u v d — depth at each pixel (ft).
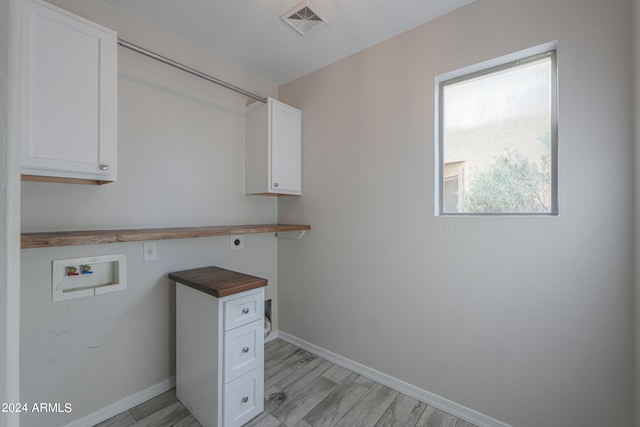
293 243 8.12
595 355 4.08
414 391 5.79
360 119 6.65
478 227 5.05
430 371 5.61
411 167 5.84
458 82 5.48
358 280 6.70
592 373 4.10
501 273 4.83
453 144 5.52
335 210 7.13
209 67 6.74
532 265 4.55
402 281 5.98
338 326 7.08
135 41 5.49
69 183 4.72
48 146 3.84
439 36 5.47
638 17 3.59
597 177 4.04
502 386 4.83
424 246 5.67
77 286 4.79
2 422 1.09
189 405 5.26
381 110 6.29
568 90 4.24
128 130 5.40
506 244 4.78
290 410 5.38
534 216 4.54
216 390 4.61
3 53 1.09
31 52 3.72
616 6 3.90
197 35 6.07
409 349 5.89
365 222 6.56
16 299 1.12
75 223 4.79
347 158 6.89
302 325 7.90
